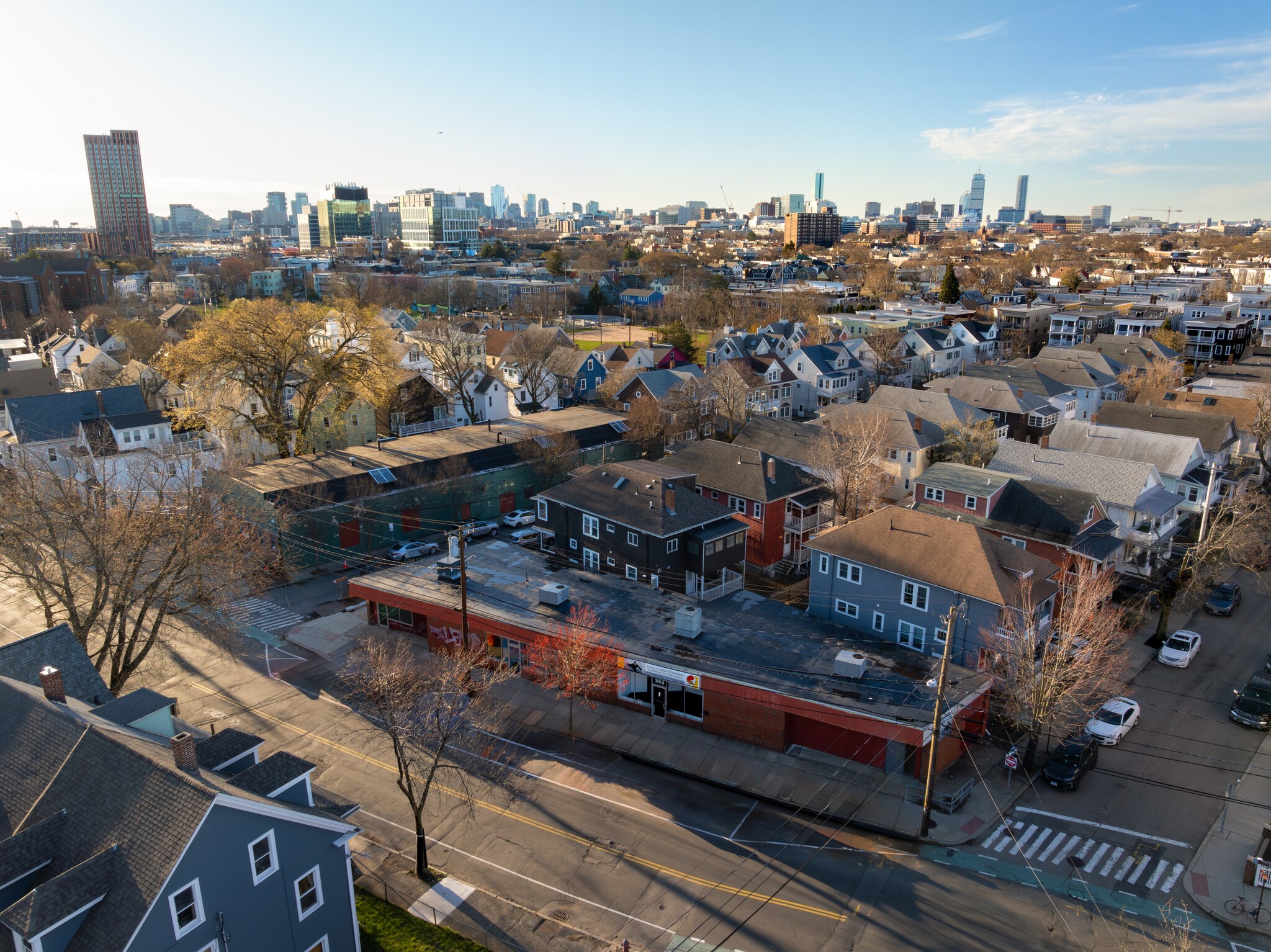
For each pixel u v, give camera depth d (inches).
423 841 1149.7
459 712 1295.5
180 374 2849.4
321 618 2016.5
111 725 976.9
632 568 1918.1
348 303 2955.2
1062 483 2325.3
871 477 2320.4
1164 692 1664.6
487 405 3688.5
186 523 1524.4
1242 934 1061.1
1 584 2178.9
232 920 821.2
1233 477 2576.3
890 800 1334.9
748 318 6318.9
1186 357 4827.8
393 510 2458.2
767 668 1508.4
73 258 7342.5
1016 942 1044.5
